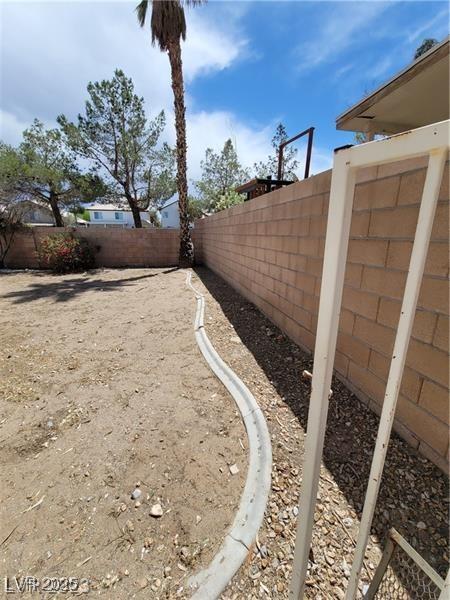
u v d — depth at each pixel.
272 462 1.54
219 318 3.94
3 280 7.30
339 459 1.50
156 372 2.61
